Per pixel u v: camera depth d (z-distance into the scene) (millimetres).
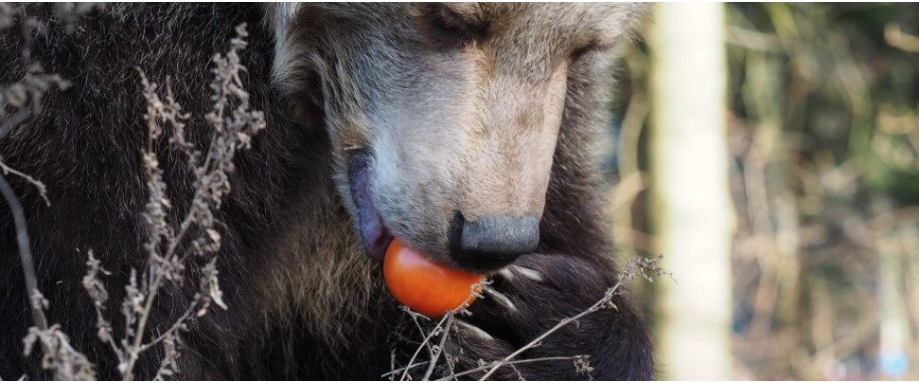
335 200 6863
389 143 5750
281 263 6738
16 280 5789
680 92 13641
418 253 5613
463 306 5793
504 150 5477
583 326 6945
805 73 16984
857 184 18547
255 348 7129
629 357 7129
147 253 5809
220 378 6566
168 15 6027
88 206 5789
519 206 5441
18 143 5699
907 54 17625
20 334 5820
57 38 5773
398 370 5902
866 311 19031
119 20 5895
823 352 18531
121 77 5887
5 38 5730
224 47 6148
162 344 5836
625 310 7305
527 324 6797
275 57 6219
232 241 6219
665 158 13680
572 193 7395
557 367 6852
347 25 5910
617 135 17219
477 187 5414
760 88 16828
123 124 5867
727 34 16047
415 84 5664
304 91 6332
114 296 5801
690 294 13391
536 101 5594
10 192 5207
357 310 7352
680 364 13211
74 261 5766
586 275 7090
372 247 5848
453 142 5484
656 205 13742
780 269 18297
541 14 5516
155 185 4566
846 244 18984
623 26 5992
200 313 4629
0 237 5789
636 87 15492
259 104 6301
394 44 5730
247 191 6332
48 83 5480
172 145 5895
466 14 5422
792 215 18391
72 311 5789
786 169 18344
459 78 5547
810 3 16734
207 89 6074
